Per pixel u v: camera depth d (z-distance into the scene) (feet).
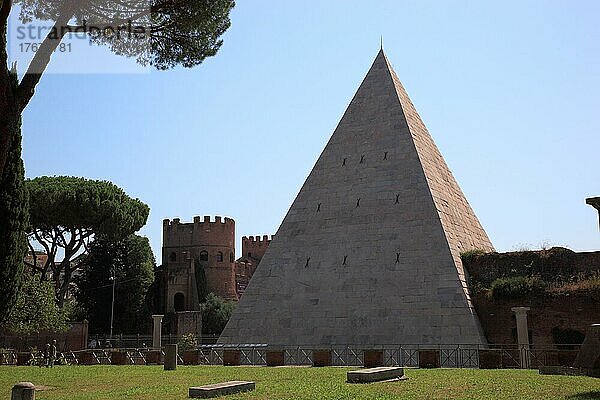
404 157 133.80
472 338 113.50
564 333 112.68
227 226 328.29
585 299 111.45
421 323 119.14
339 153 142.00
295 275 135.54
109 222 201.98
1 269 97.66
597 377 66.85
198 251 321.32
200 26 64.18
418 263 123.54
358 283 128.16
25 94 50.44
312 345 127.85
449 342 115.14
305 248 136.77
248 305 137.59
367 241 130.52
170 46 65.72
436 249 122.93
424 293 120.88
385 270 126.31
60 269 204.23
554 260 120.88
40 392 69.56
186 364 120.88
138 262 244.63
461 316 115.96
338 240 133.90
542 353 107.04
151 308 288.10
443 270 120.78
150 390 67.46
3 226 97.71
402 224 128.06
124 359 126.82
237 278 338.95
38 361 133.08
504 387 62.28
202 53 67.31
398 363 117.60
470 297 120.06
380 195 132.87
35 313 153.89
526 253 123.13
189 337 187.83
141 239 249.14
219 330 264.11
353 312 126.41
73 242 204.03
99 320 237.66
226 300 298.35
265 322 134.51
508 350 109.60
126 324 240.12
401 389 62.54
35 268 198.29
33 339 171.83
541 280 117.29
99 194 199.93
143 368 105.29
